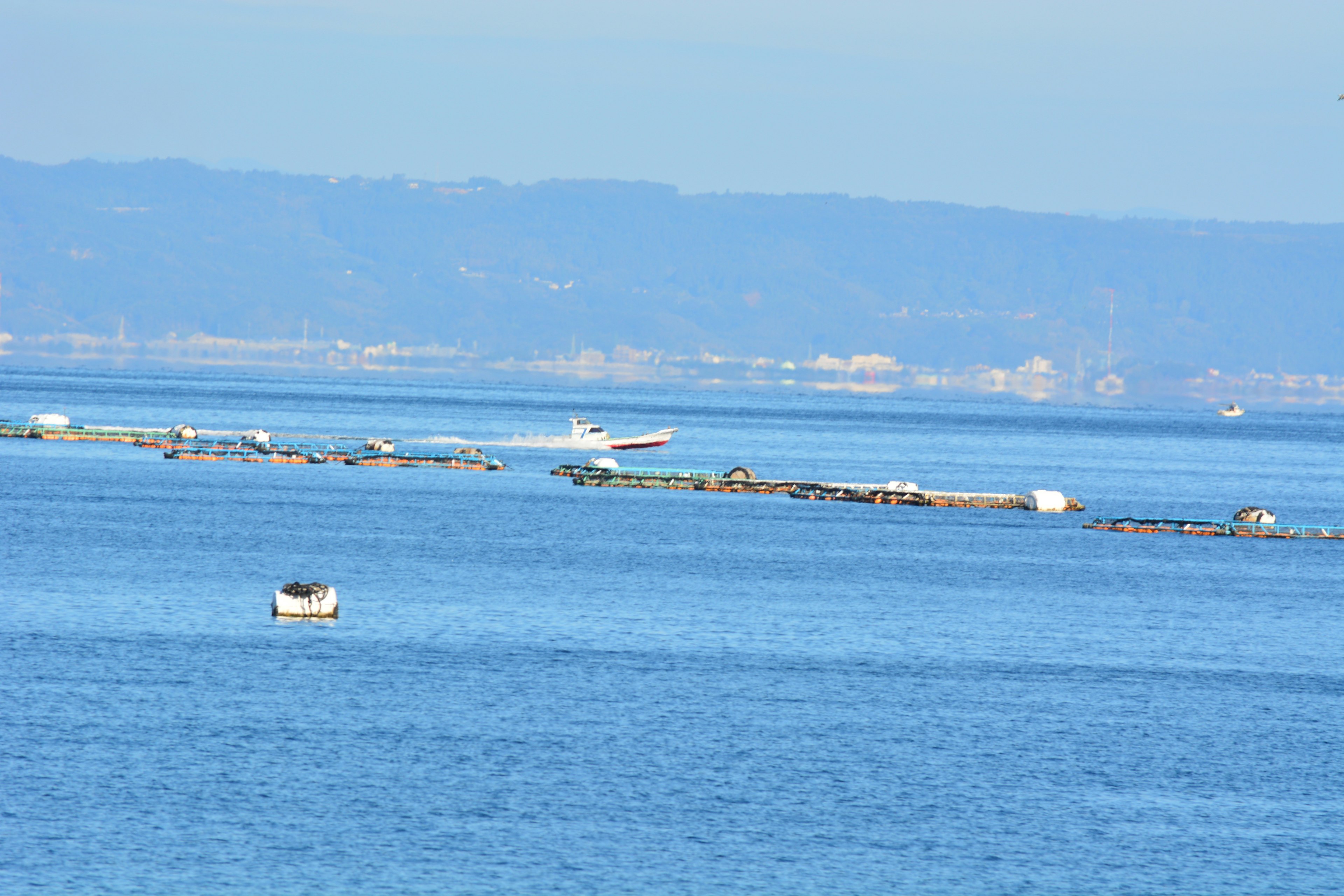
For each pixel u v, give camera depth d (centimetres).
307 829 14862
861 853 14788
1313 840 15475
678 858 14512
